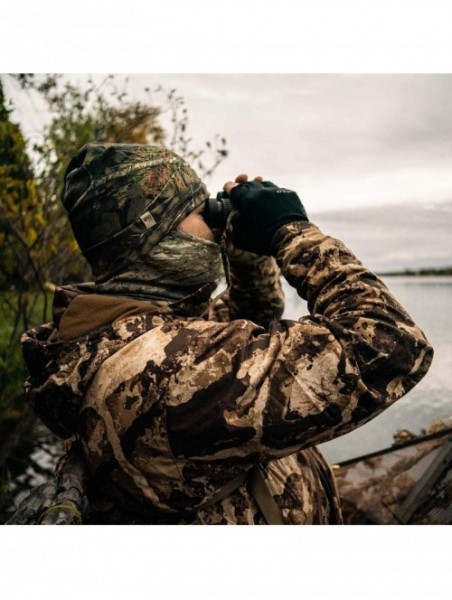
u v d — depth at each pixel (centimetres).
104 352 80
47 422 92
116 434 79
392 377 79
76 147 238
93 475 86
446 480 132
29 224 244
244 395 76
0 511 214
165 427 77
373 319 80
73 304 87
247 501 87
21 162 216
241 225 98
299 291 91
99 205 91
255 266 119
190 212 98
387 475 142
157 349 79
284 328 82
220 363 77
